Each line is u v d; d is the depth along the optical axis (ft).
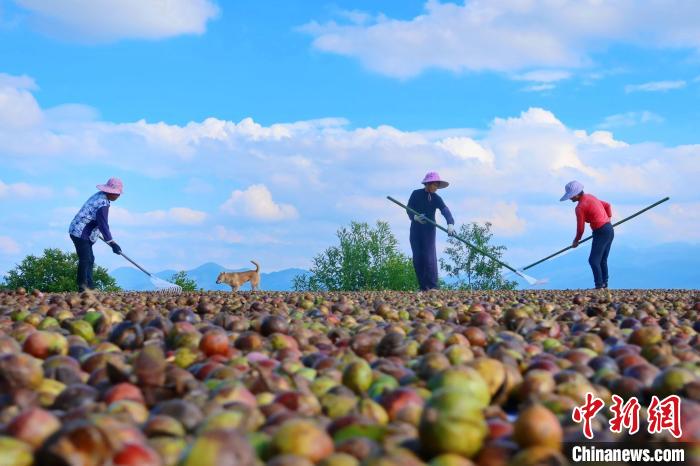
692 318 16.11
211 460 4.24
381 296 25.76
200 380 7.77
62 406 6.44
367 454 4.80
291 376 7.23
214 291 31.12
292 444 4.72
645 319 13.75
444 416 5.01
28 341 9.08
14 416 5.48
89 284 28.89
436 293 28.71
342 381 7.45
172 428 5.30
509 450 4.86
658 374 7.36
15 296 22.12
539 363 8.07
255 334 10.21
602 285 33.06
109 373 6.76
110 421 4.87
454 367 6.96
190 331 10.10
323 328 12.44
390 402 6.24
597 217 32.27
